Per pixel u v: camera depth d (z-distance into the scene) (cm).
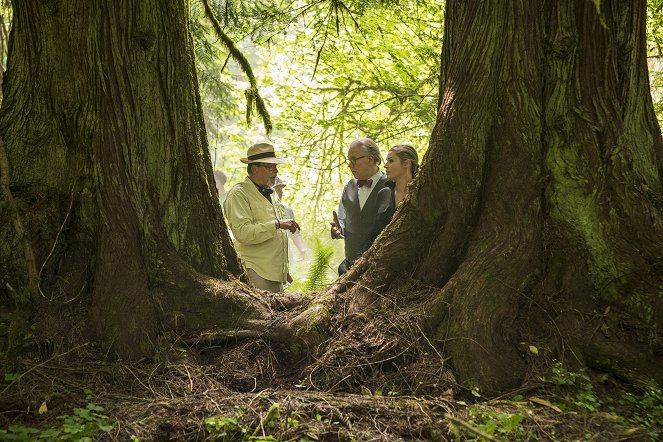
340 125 1037
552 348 421
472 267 444
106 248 447
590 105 462
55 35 473
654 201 458
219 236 499
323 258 610
